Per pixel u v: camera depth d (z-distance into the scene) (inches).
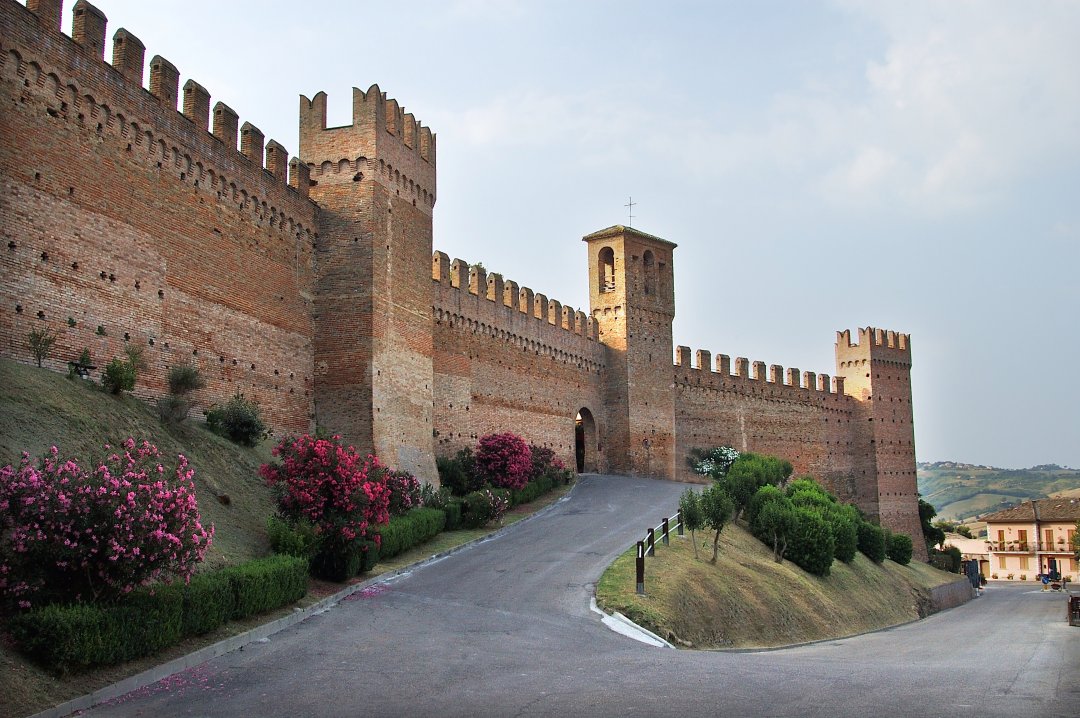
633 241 2898.6
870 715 620.4
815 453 3422.7
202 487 1121.4
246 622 874.8
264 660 772.0
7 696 586.9
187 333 1325.0
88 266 1144.8
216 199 1408.7
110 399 1111.6
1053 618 2070.6
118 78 1214.3
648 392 2849.4
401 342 1700.3
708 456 2903.5
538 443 2440.9
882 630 1747.0
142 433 1101.1
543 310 2536.9
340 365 1606.8
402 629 923.4
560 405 2571.4
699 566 1445.6
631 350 2824.8
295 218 1600.6
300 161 1654.8
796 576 1712.6
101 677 663.8
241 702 643.5
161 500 726.5
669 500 2150.6
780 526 1894.7
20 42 1055.0
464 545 1481.3
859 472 3538.4
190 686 684.7
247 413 1341.0
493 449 1982.0
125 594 719.7
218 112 1437.0
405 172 1766.7
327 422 1592.0
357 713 616.4
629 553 1421.0
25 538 669.3
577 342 2699.3
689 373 3024.1
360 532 1127.6
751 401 3223.4
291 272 1581.0
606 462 2787.9
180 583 789.2
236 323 1434.5
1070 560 4325.8
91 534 682.8
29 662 632.4
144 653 714.8
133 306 1219.9
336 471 1123.9
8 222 1029.2
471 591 1153.4
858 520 2484.0
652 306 2923.2
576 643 909.8
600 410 2792.8
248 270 1472.7
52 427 944.9
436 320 2064.5
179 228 1322.6
